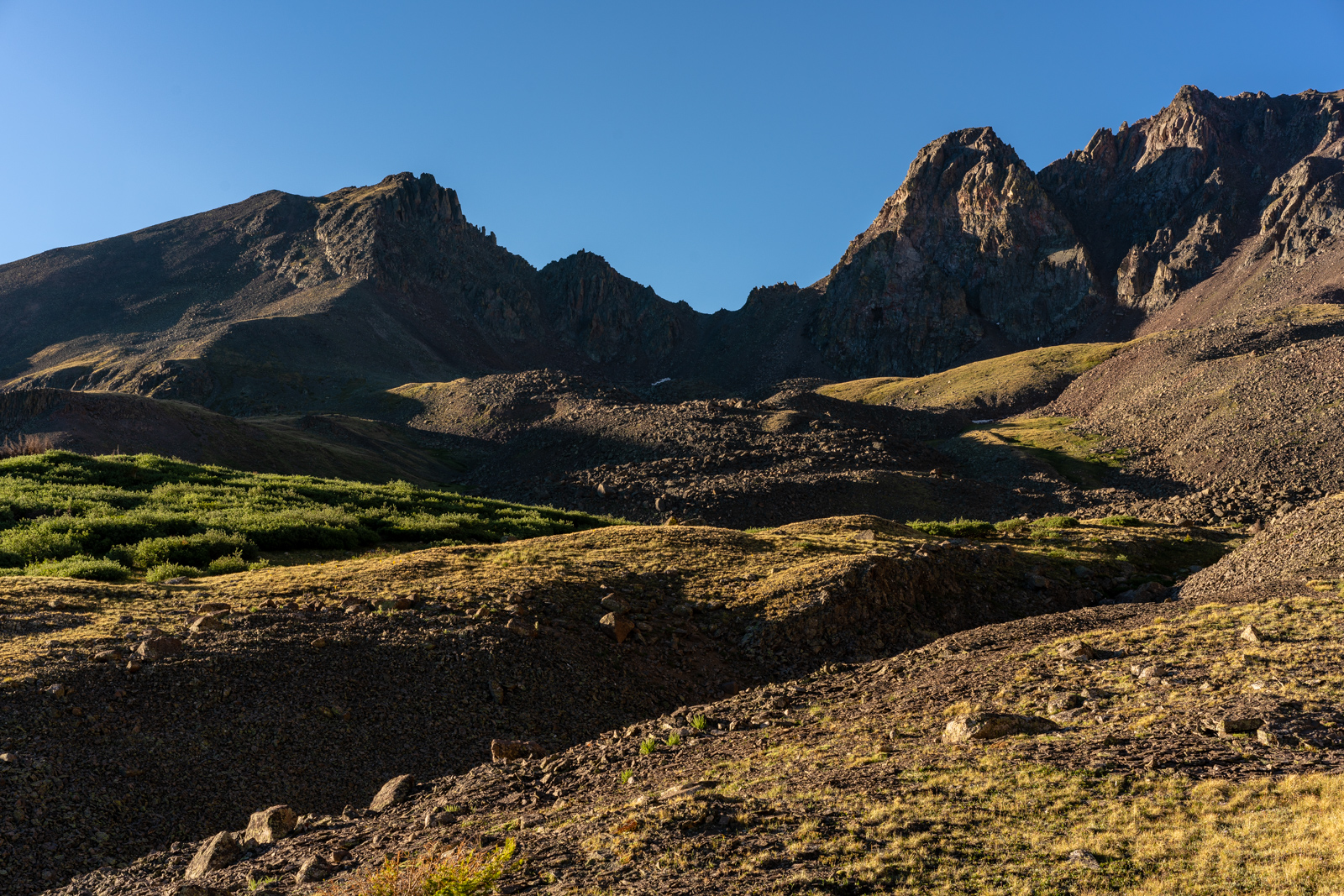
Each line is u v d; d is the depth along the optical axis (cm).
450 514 4700
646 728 1582
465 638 1959
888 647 2470
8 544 3008
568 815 1054
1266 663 1354
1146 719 1155
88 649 1670
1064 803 906
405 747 1559
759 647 2312
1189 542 4450
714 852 850
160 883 1054
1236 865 738
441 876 800
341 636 1886
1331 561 2384
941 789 981
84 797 1251
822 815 927
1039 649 1719
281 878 967
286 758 1454
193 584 2472
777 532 4000
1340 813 791
